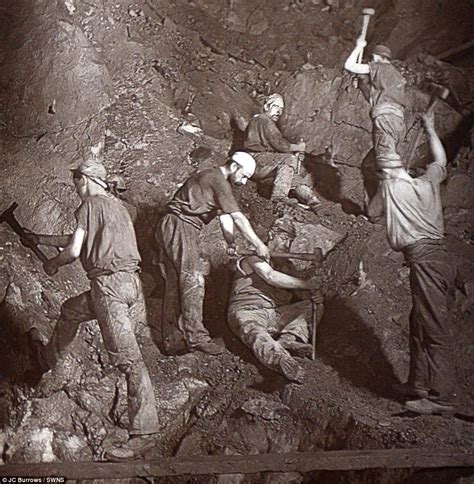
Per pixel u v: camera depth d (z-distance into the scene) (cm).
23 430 676
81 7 812
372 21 883
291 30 877
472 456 660
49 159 750
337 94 809
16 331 693
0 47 777
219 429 681
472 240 756
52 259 695
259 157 785
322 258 739
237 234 728
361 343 712
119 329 682
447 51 845
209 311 720
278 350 699
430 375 682
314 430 679
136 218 734
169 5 861
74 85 775
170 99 805
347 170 788
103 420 681
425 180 704
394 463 662
